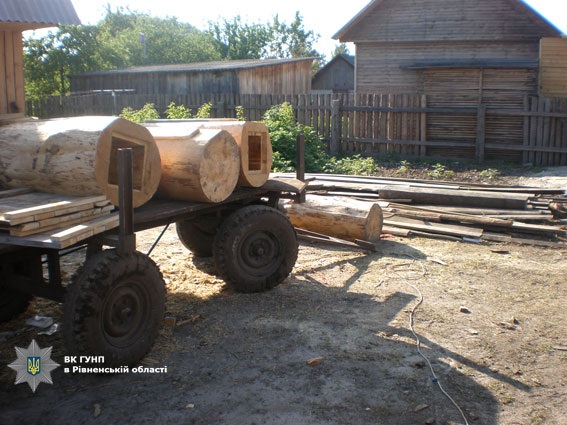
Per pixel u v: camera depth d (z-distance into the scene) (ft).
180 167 16.24
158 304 14.26
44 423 11.57
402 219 28.76
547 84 63.46
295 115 56.13
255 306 17.87
